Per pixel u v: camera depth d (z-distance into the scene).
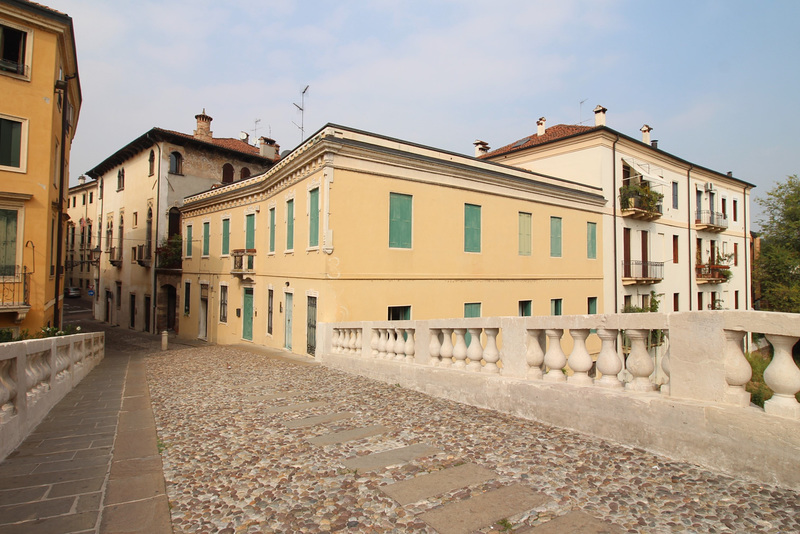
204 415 6.68
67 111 19.00
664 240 28.22
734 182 35.53
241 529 3.19
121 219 34.91
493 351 6.71
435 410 6.42
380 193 14.99
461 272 17.11
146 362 14.90
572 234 21.95
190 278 27.25
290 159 16.38
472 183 17.59
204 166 30.28
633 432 4.48
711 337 4.04
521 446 4.69
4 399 4.87
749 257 37.75
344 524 3.21
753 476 3.58
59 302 18.56
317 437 5.36
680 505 3.27
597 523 3.08
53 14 15.35
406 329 8.81
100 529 3.12
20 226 14.77
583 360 5.27
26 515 3.32
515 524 3.11
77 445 5.17
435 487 3.78
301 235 15.77
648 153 26.78
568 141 25.03
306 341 15.09
